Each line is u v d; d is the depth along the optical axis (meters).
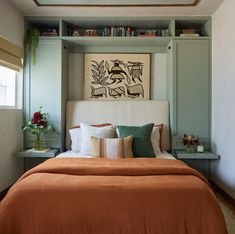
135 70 3.87
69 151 3.45
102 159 2.54
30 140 3.57
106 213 1.64
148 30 3.83
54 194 1.70
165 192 1.71
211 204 1.68
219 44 3.26
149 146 3.12
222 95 3.17
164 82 3.90
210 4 3.16
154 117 3.68
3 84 3.16
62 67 3.60
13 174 3.27
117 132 3.33
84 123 3.52
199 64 3.56
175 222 1.63
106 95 3.87
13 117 3.26
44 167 2.14
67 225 1.62
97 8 3.25
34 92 3.55
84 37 3.56
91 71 3.87
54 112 3.55
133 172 2.06
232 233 2.20
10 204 1.68
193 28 3.85
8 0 3.00
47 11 3.35
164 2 3.08
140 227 1.62
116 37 3.57
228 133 2.99
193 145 3.43
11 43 3.12
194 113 3.57
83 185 1.77
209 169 3.69
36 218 1.64
